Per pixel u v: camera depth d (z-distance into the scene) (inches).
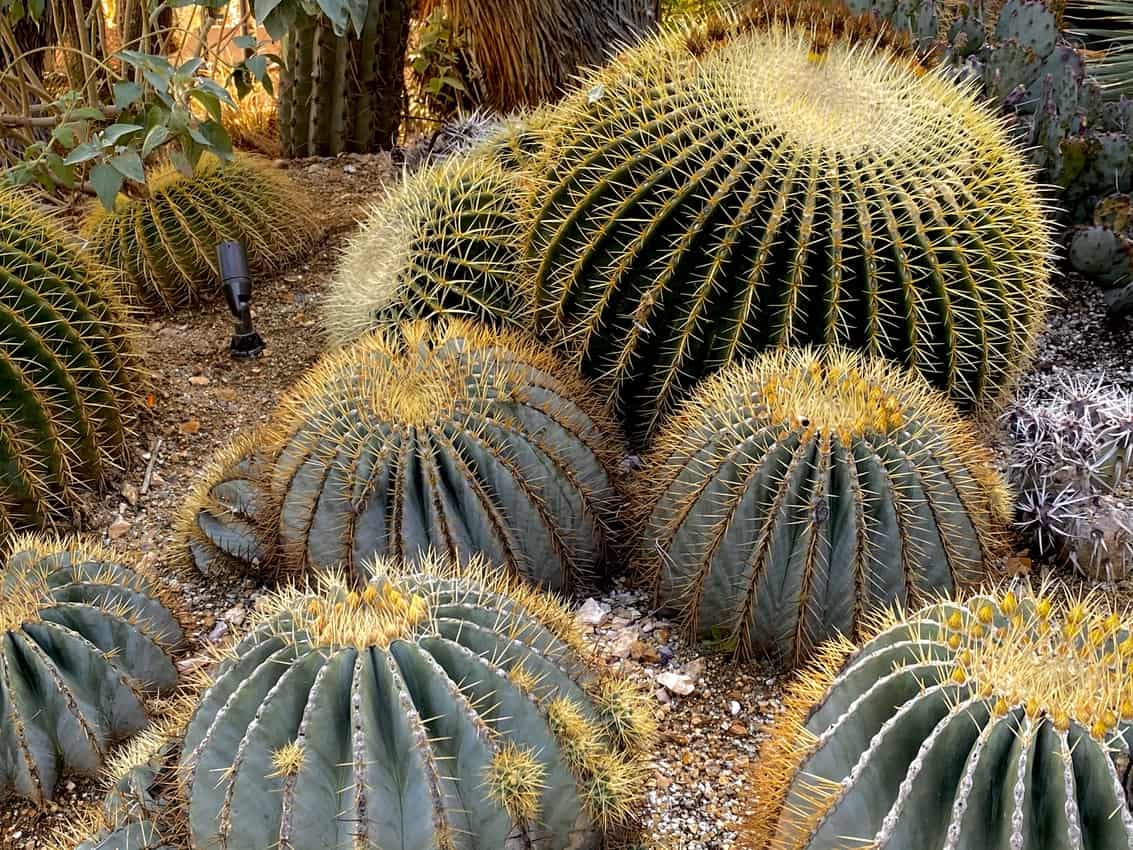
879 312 140.3
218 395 182.7
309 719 81.7
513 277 161.5
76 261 163.2
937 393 134.2
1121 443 145.2
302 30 253.1
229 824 82.8
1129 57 279.0
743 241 140.6
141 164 177.2
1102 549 141.9
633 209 144.4
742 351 143.4
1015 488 149.4
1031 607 86.3
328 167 261.7
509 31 255.9
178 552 145.7
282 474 130.3
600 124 148.4
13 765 114.7
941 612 88.4
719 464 119.9
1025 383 178.9
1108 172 207.6
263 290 212.7
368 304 165.9
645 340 148.0
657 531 130.0
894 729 78.4
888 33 156.9
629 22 261.6
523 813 83.7
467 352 132.4
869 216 136.9
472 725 83.1
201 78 199.5
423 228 166.4
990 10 242.8
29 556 124.5
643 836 98.7
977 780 72.8
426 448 122.5
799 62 148.7
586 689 95.7
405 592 91.4
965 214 139.5
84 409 155.0
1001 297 144.3
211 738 85.1
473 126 241.1
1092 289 209.5
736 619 123.8
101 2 236.4
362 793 80.2
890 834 74.4
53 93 245.3
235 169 214.2
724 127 141.3
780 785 89.0
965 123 147.0
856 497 114.7
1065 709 73.2
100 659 117.4
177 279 205.3
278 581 140.0
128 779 97.6
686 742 117.5
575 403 138.3
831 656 98.2
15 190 191.6
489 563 121.4
